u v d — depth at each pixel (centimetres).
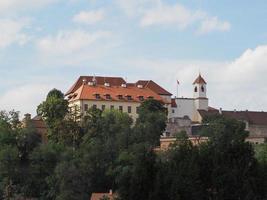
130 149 19212
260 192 9312
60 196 17475
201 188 9075
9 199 18775
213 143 10244
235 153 9562
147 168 9344
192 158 9381
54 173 18750
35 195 19125
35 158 19812
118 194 9638
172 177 9081
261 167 9594
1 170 19262
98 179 18600
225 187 9131
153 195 9000
